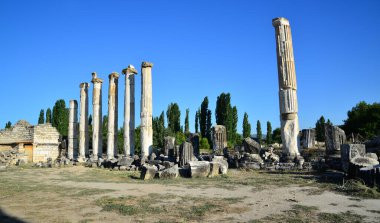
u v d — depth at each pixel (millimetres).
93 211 10477
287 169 22156
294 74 24734
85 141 40688
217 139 40844
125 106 33781
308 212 9688
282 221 8773
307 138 38625
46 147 48531
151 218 9391
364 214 9281
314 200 11477
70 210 10672
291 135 23875
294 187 14531
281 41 24953
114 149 36906
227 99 72875
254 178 18234
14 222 9133
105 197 12898
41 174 24672
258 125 90625
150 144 30312
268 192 13398
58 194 14023
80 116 41031
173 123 79062
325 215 9211
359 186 13367
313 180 16547
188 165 20750
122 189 15164
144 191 14352
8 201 12500
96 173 24750
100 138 39125
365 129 52688
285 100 24266
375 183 13492
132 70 34438
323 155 27750
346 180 15641
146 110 30516
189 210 10289
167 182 17312
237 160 25266
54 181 19438
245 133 83562
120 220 9258
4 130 49062
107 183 17859
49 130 49281
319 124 74500
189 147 23375
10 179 20922
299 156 23141
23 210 10766
